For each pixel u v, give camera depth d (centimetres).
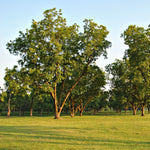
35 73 3281
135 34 4309
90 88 5056
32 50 3225
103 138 1183
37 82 3572
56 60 3253
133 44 4288
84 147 890
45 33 3428
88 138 1172
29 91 3556
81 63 3859
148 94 4828
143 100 5175
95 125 2136
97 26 3856
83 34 3838
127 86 5456
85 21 3828
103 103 8388
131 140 1120
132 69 5059
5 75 3462
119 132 1503
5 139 1113
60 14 3675
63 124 2339
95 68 4331
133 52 4325
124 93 5556
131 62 4462
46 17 3616
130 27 4369
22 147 881
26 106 8831
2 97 6184
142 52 4191
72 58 3816
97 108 8350
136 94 5353
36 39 3425
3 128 1822
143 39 4219
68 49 3725
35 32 3491
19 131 1547
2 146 902
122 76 5394
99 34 3753
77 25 3928
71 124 2328
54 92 3909
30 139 1114
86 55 3725
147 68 4400
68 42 3841
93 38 3772
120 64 5509
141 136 1293
